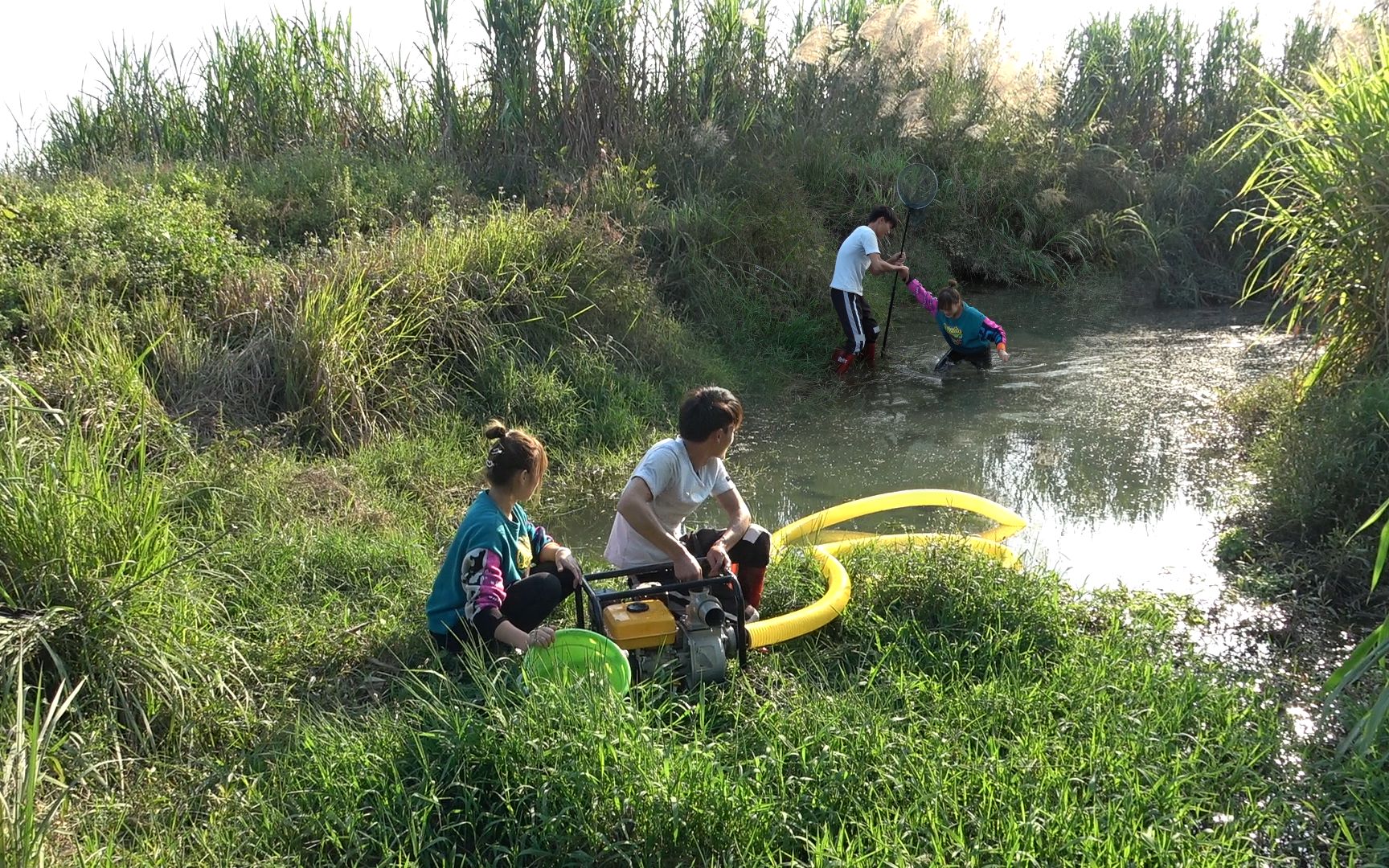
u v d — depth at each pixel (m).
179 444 5.90
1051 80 14.47
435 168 11.04
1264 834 3.23
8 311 6.35
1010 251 13.47
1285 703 4.02
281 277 7.56
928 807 3.23
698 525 6.31
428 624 4.25
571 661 3.73
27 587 3.81
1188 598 4.98
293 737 3.68
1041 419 8.12
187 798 3.42
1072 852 3.04
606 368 8.07
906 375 9.59
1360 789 3.33
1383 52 6.57
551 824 3.08
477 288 8.03
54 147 11.90
